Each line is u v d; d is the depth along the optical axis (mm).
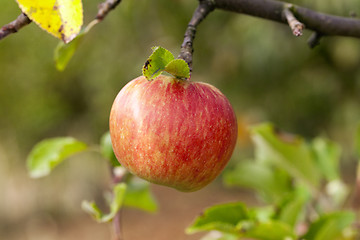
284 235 1823
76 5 1309
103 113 6355
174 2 5504
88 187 7449
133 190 2139
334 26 1723
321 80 5465
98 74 6223
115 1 1764
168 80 1389
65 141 2135
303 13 1685
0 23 5836
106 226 7699
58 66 1978
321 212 2338
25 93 6480
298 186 2363
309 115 5777
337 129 5812
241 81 5734
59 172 7188
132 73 5953
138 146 1342
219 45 5602
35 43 6234
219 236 2197
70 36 1289
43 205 7453
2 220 7453
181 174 1358
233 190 8828
